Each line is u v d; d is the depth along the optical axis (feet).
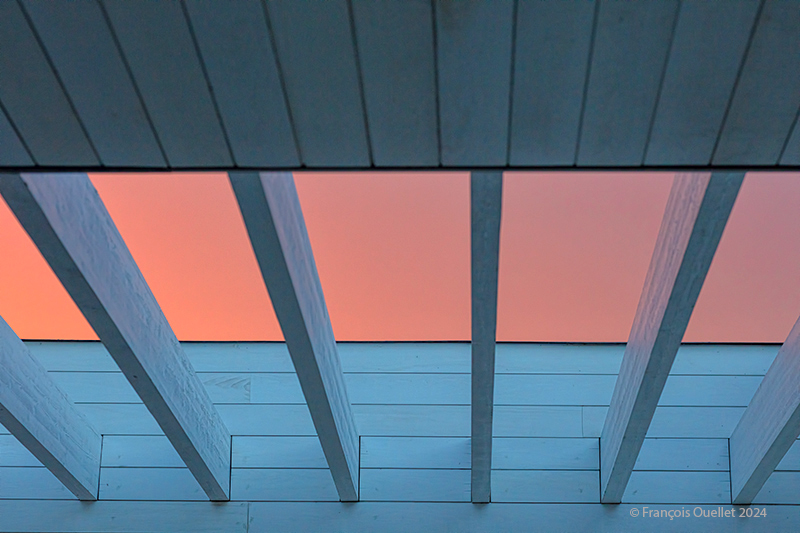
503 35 4.84
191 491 11.71
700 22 4.75
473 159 5.63
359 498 11.50
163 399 9.01
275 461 11.67
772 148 5.48
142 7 4.77
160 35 4.92
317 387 8.65
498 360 11.66
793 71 4.95
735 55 4.90
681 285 7.26
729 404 11.43
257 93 5.23
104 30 4.90
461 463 11.50
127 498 11.70
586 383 11.53
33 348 11.84
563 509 11.35
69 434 10.89
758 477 10.56
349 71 5.07
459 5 4.69
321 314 8.39
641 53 4.91
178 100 5.31
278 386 11.78
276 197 6.43
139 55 5.03
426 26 4.80
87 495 11.58
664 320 7.72
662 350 8.13
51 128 5.52
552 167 5.70
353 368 11.66
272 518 11.54
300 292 7.43
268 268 6.86
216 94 5.25
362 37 4.88
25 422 9.63
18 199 6.05
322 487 11.58
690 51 4.90
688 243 6.77
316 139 5.54
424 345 11.73
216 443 11.03
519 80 5.08
